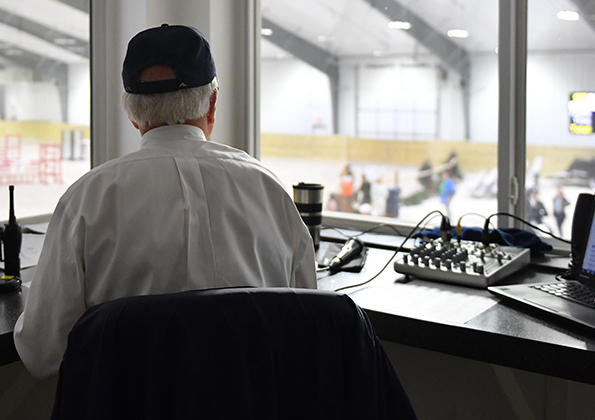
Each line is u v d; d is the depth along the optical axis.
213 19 2.32
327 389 0.81
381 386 0.85
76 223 1.02
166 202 1.03
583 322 1.22
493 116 2.22
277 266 1.14
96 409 0.75
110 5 2.27
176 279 1.02
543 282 1.63
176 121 1.14
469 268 1.62
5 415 1.76
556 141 2.06
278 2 2.60
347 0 2.61
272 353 0.79
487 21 2.19
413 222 2.39
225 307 0.78
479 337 1.24
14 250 1.51
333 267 1.78
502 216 2.15
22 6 2.13
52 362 1.05
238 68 2.50
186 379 0.76
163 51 1.12
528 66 2.08
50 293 1.03
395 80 2.75
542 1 2.03
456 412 1.89
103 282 1.02
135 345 0.77
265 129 2.67
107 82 2.30
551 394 1.76
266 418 0.79
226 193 1.07
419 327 1.31
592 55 1.98
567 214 2.06
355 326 0.82
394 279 1.68
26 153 2.21
